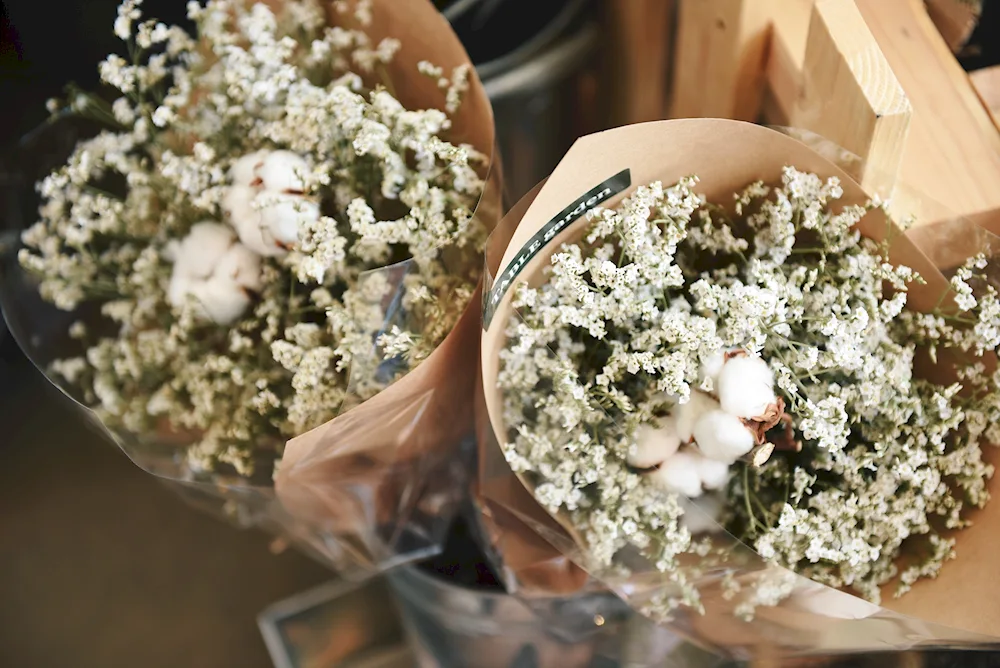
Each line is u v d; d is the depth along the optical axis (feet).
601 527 1.57
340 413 1.62
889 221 1.62
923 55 1.96
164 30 1.81
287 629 2.08
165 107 1.74
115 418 1.72
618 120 2.41
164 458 1.71
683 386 1.49
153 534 2.25
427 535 1.83
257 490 1.69
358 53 1.81
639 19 2.23
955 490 1.63
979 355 1.61
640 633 1.86
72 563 2.22
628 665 1.89
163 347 1.73
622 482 1.56
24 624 2.17
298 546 1.90
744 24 1.94
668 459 1.56
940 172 1.82
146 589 2.20
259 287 1.72
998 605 1.57
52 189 1.74
